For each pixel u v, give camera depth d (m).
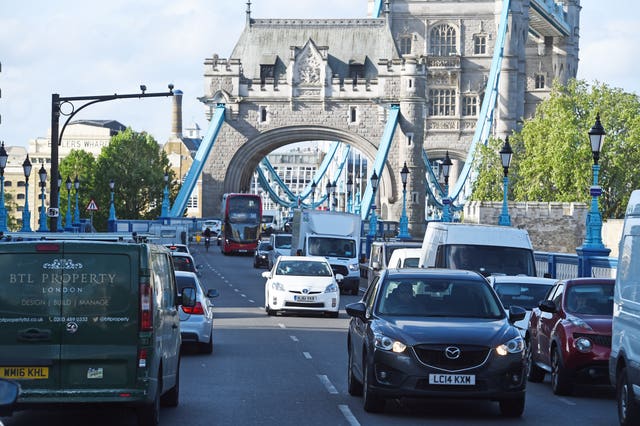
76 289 21.48
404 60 183.75
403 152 184.00
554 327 30.28
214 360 35.44
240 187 188.75
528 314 37.09
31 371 21.36
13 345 21.36
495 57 199.12
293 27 194.50
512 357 23.91
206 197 187.88
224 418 23.70
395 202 184.38
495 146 158.62
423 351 23.89
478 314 25.81
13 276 21.45
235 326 49.16
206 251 155.00
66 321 21.42
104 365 21.47
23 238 22.80
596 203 56.44
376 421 23.56
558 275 64.50
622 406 23.23
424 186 184.62
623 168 134.50
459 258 46.56
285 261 58.50
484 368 23.73
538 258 69.50
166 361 23.69
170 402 25.25
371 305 26.38
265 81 187.25
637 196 23.73
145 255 21.70
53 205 65.25
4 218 81.44
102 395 21.38
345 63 190.12
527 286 38.50
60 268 21.48
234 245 145.62
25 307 21.41
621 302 23.91
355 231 83.88
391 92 184.62
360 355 25.95
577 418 24.73
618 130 138.00
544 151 139.62
